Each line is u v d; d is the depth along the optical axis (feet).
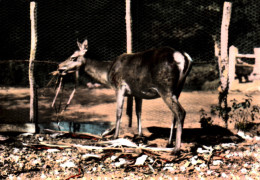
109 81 20.92
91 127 24.29
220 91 23.77
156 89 18.35
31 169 16.69
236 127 23.29
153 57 18.37
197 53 49.32
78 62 21.47
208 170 16.22
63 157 18.26
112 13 47.32
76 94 38.93
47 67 42.24
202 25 48.75
